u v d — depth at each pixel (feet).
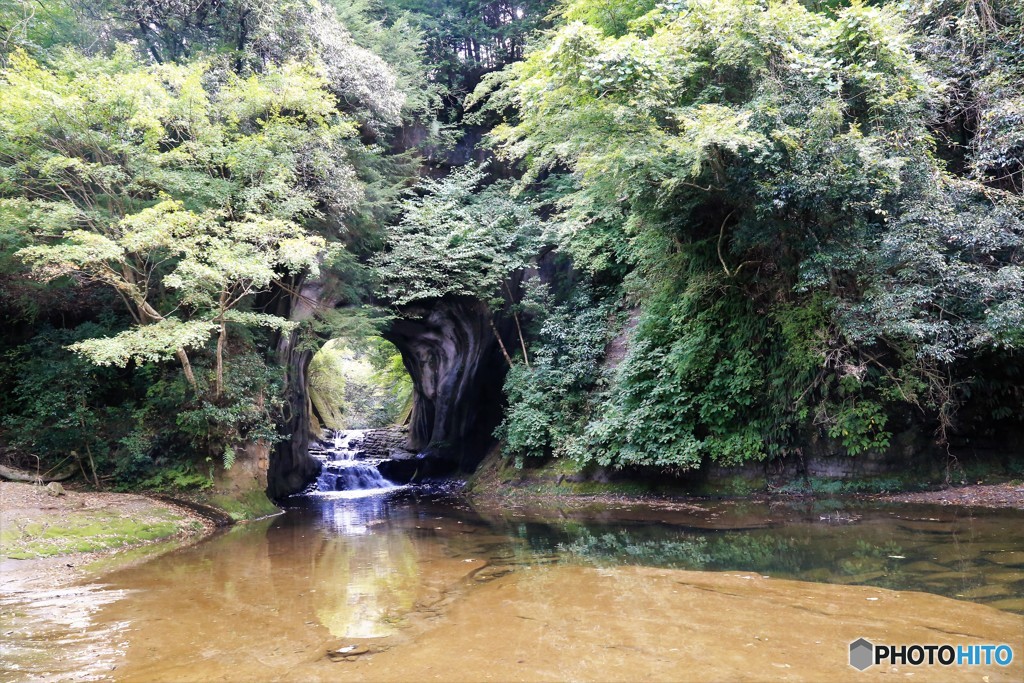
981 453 32.68
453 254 52.37
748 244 35.14
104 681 11.94
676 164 31.94
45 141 34.40
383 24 69.05
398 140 60.75
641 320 42.52
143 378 42.01
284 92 40.60
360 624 15.25
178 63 46.55
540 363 50.44
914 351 31.01
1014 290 26.91
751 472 36.76
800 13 31.42
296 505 48.06
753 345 37.06
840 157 28.94
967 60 31.78
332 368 103.19
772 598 15.75
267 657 13.07
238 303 43.65
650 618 14.58
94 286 42.06
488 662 12.22
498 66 68.59
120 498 34.45
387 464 73.26
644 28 38.65
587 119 32.89
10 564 23.58
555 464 46.98
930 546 20.10
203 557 25.22
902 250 28.71
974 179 32.48
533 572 20.17
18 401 39.99
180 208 34.81
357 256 52.44
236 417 39.93
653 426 38.75
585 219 50.24
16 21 42.14
